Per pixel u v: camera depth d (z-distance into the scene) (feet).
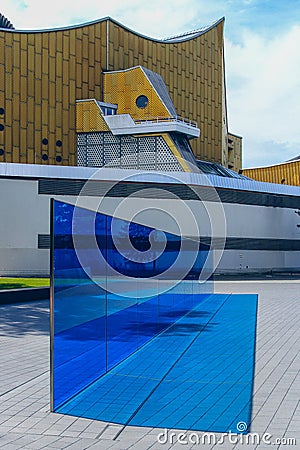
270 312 56.13
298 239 152.87
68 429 19.17
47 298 65.77
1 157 144.46
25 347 36.19
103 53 161.58
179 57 187.21
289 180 199.21
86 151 152.87
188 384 25.77
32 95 149.07
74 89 155.02
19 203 114.21
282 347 35.63
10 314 52.49
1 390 24.70
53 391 21.40
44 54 151.12
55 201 22.13
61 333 22.84
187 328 44.78
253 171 211.61
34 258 114.52
